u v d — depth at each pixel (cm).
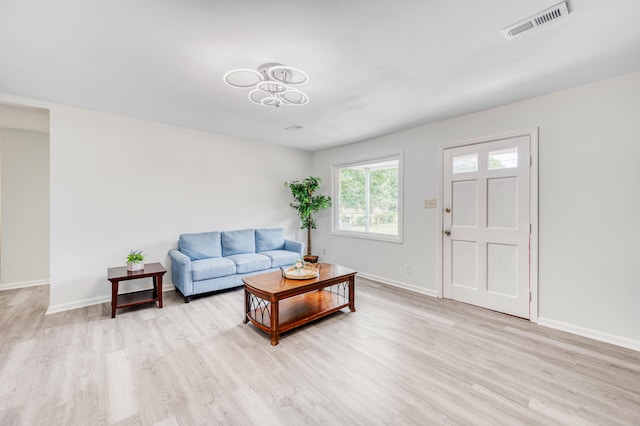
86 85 260
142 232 374
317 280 286
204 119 364
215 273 361
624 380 194
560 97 269
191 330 270
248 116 349
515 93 275
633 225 236
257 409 167
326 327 279
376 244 448
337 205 531
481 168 326
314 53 204
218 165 443
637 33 179
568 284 268
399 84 254
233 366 210
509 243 306
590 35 181
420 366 211
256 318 276
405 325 283
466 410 166
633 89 234
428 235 377
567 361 217
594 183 253
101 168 342
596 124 251
